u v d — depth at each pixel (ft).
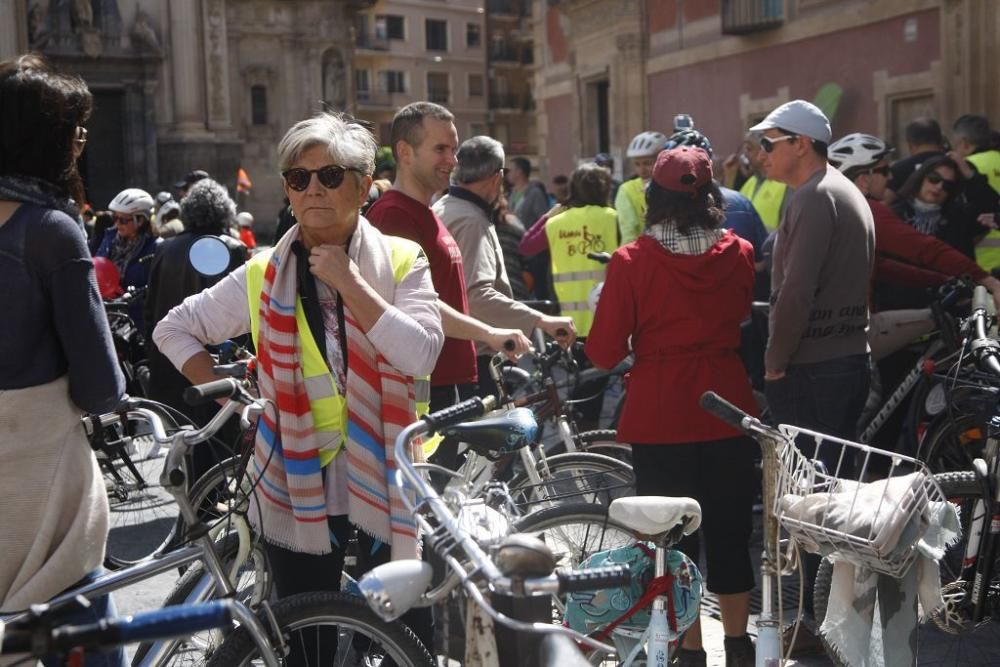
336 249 11.30
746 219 25.35
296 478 11.39
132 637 6.57
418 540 11.59
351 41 162.30
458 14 252.21
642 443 14.33
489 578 8.33
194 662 12.43
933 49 45.91
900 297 22.91
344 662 11.32
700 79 64.85
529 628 8.40
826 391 16.80
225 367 11.78
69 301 10.50
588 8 77.82
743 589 14.17
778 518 11.17
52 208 10.55
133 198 32.17
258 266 11.91
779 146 16.78
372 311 11.27
